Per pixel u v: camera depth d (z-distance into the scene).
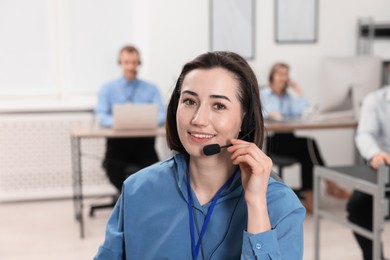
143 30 4.88
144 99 4.52
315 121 4.32
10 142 4.72
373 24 5.13
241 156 1.08
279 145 4.67
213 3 4.89
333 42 5.23
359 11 5.25
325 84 4.24
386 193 2.96
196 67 1.16
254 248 1.05
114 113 3.94
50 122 4.76
